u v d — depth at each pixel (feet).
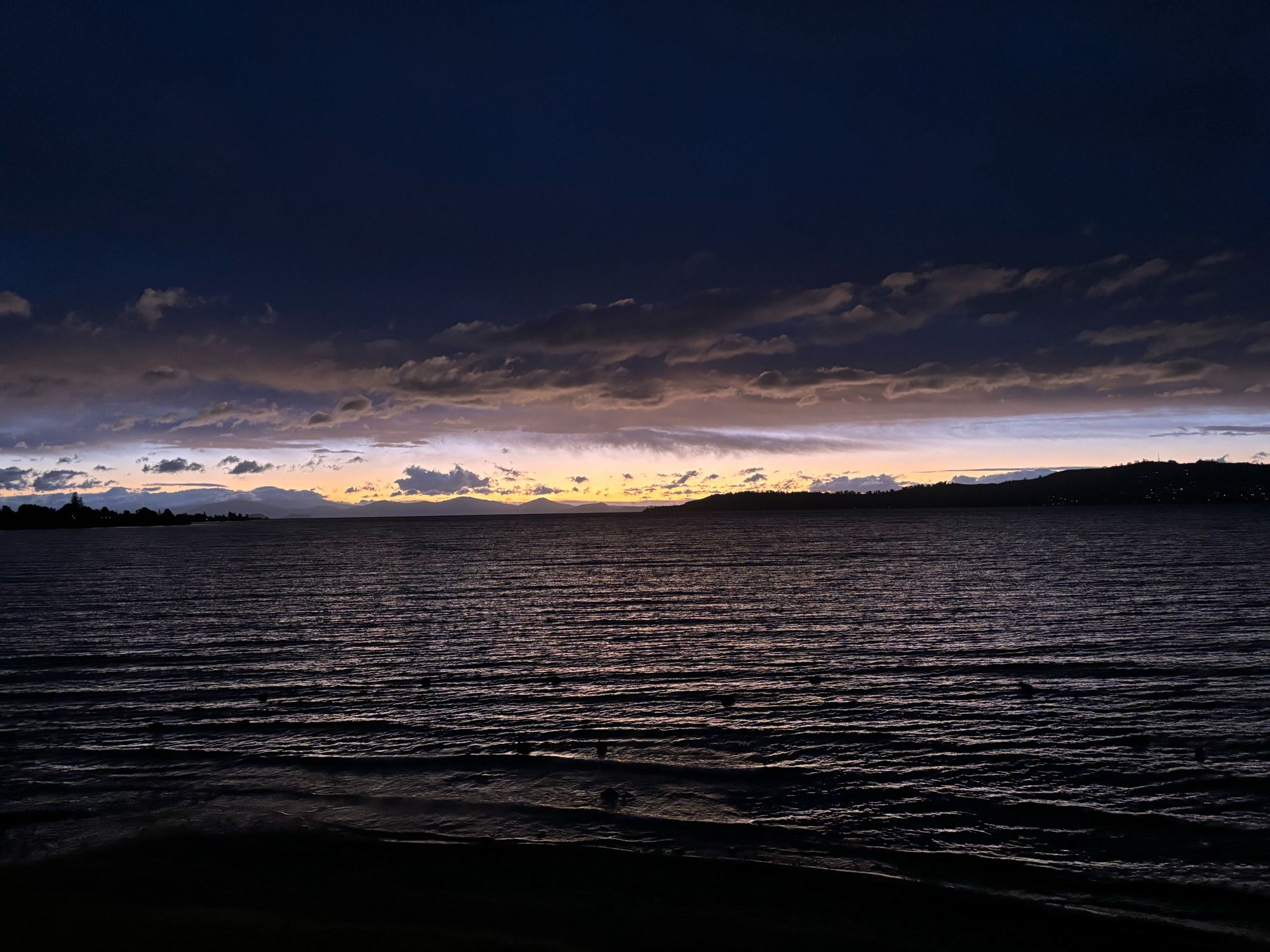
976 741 57.62
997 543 325.83
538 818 43.60
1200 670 79.41
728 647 97.76
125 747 57.82
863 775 50.57
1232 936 31.50
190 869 37.73
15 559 326.85
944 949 30.66
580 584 185.88
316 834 41.57
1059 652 89.81
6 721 65.46
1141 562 213.46
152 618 130.31
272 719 65.57
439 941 31.55
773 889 35.50
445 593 169.17
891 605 136.05
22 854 39.55
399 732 61.41
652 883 36.11
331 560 294.66
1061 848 39.63
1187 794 46.73
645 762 53.31
